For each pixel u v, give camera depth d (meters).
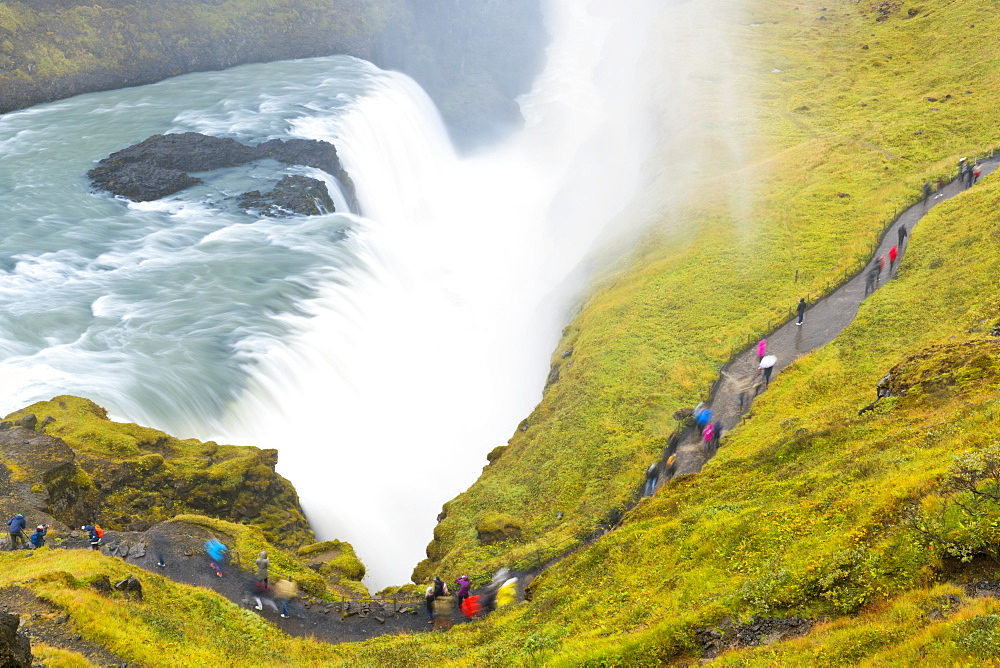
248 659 26.86
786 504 27.59
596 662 22.69
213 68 114.44
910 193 65.69
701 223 69.44
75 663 22.23
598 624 25.80
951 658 16.92
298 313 62.62
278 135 90.81
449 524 43.38
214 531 36.78
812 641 19.86
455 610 33.81
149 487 40.19
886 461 27.22
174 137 85.19
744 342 51.41
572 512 40.69
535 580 32.94
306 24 123.06
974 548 20.12
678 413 45.31
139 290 62.22
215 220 75.12
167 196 78.38
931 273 51.00
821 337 49.88
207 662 25.39
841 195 69.25
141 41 107.88
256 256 69.25
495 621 30.66
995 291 45.12
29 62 97.12
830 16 131.75
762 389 46.12
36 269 62.78
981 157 68.75
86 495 37.66
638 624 24.45
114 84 104.38
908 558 21.22
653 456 42.34
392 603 34.88
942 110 83.56
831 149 79.62
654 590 26.53
